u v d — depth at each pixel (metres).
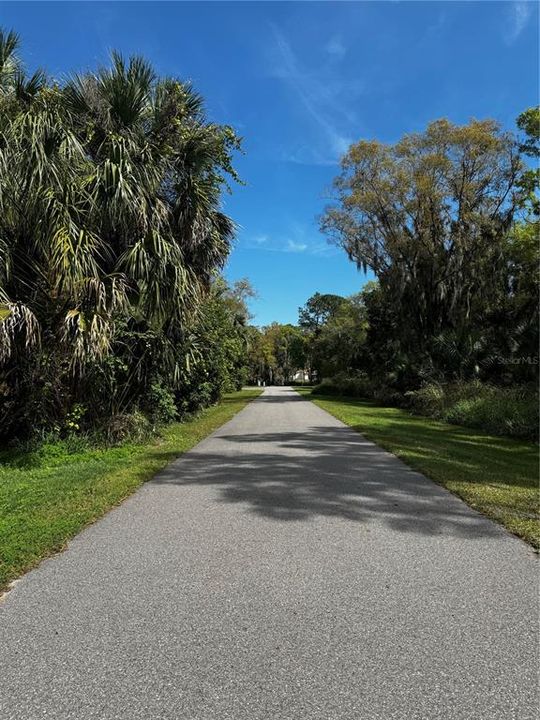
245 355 46.72
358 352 41.09
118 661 3.00
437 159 26.56
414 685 2.77
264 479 7.97
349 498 6.78
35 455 9.60
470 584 4.08
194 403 18.56
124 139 10.10
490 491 7.01
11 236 9.57
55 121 9.42
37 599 3.82
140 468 8.59
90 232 9.75
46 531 5.23
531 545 4.99
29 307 9.61
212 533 5.34
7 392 10.36
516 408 15.28
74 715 2.54
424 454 10.27
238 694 2.70
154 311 10.73
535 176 22.39
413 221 29.17
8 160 8.99
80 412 10.69
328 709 2.58
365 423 16.72
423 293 28.23
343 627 3.40
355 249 31.33
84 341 9.26
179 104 11.02
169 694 2.70
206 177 11.84
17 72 10.01
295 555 4.72
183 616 3.55
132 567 4.44
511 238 25.05
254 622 3.47
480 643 3.19
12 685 2.78
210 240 12.21
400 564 4.50
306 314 90.50
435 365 23.42
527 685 2.76
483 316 24.89
